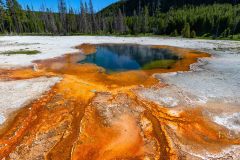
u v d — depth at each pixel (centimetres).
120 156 1141
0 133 1340
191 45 4947
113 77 2456
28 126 1418
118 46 5162
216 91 1938
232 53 3775
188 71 2656
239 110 1591
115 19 8800
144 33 8450
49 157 1135
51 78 2377
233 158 1121
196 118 1498
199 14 8056
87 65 3059
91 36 7438
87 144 1238
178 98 1808
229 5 9206
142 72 2667
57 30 8512
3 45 4716
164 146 1217
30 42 5338
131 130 1370
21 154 1158
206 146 1216
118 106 1681
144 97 1847
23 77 2414
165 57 3647
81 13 8681
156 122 1455
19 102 1742
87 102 1764
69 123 1452
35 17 9156
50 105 1703
